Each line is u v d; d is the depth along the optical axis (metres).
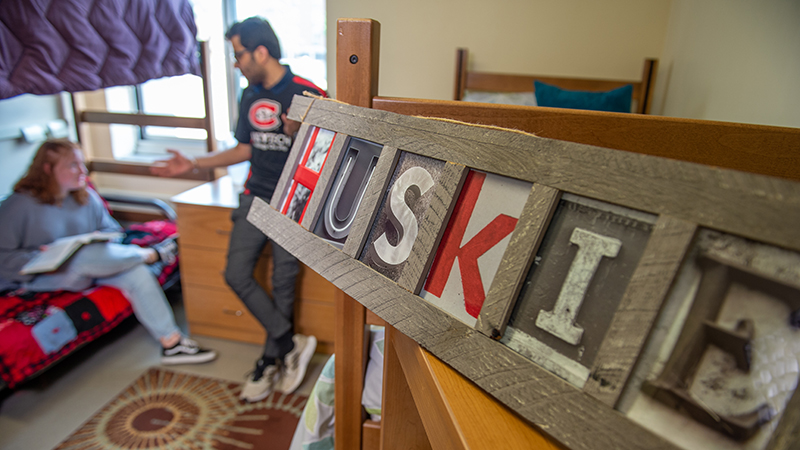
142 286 1.96
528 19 2.31
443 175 0.42
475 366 0.36
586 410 0.29
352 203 0.51
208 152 2.55
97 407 1.71
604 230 0.32
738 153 0.49
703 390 0.26
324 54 2.60
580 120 0.53
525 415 0.32
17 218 1.92
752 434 0.24
